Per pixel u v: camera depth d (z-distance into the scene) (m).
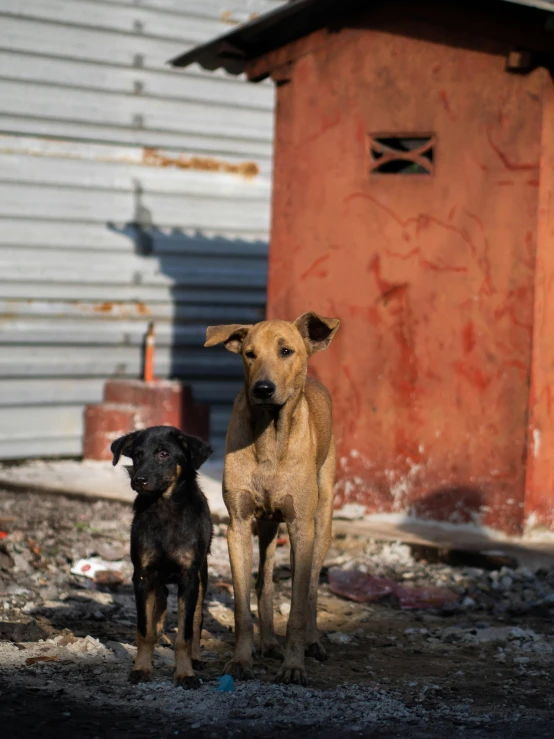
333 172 9.59
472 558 8.29
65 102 11.80
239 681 5.54
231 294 13.09
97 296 12.11
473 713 5.24
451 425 9.05
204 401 12.97
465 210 8.94
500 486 8.81
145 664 5.49
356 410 9.55
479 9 8.74
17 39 11.45
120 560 8.08
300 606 5.72
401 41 9.17
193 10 12.54
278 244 9.97
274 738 4.77
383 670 5.96
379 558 8.45
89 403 12.12
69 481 10.64
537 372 8.68
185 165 12.70
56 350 11.84
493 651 6.44
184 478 5.46
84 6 11.83
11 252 11.52
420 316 9.18
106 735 4.70
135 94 12.27
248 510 5.82
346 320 9.56
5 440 11.55
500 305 8.78
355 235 9.48
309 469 5.81
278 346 5.64
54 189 11.80
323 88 9.61
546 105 8.59
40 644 5.90
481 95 8.83
